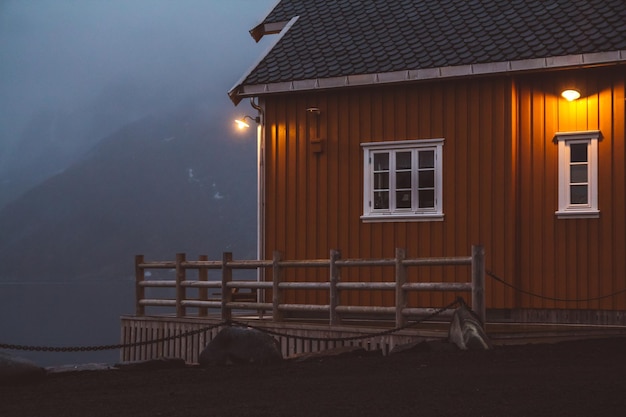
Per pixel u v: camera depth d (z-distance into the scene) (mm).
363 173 18125
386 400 8344
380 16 19406
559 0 17703
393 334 14156
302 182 18734
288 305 15953
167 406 8266
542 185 16766
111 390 9484
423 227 17547
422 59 17297
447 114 17391
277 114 19078
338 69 17953
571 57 15992
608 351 12352
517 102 16938
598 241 16297
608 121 16297
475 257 13203
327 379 9969
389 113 17922
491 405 7973
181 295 17984
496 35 17312
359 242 18109
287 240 18859
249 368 11234
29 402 8672
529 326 15258
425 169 17609
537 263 16734
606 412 7590
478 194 17047
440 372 10289
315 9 20516
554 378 9547
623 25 16312
